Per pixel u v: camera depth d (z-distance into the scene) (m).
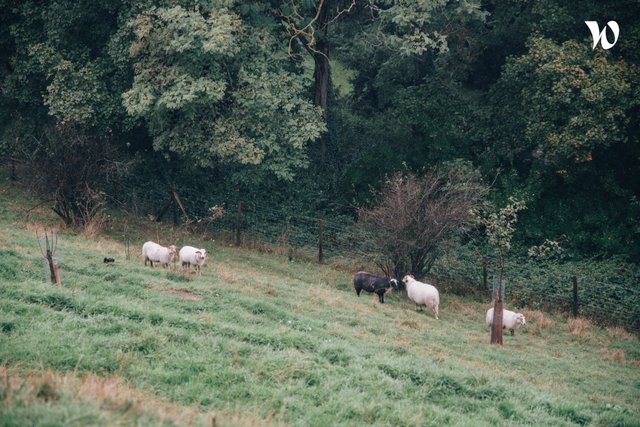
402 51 29.77
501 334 19.58
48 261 16.23
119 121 29.69
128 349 12.23
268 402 10.70
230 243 28.81
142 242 26.03
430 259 25.08
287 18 30.31
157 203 31.25
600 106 27.91
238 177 29.56
